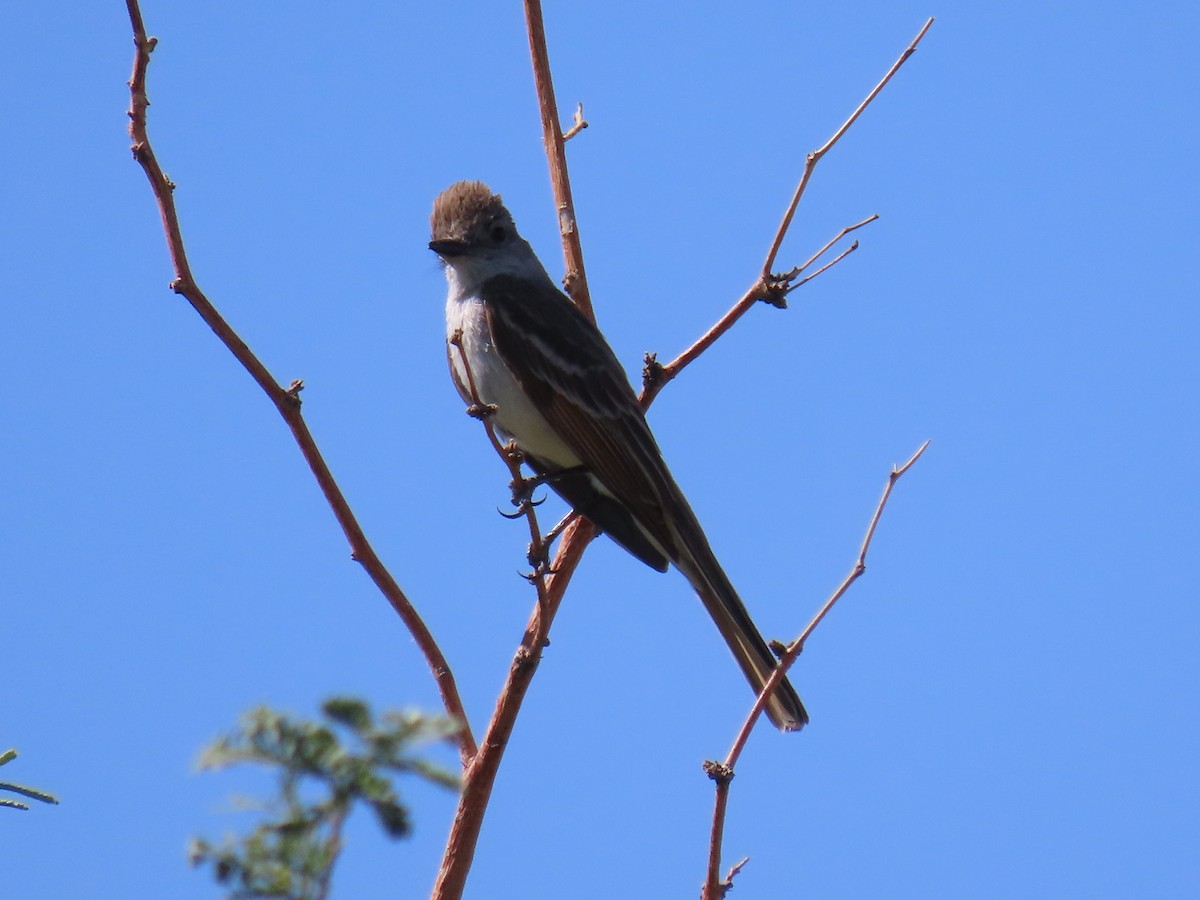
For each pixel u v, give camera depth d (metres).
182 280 8.17
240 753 4.30
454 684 8.23
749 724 7.39
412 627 8.31
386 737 4.35
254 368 8.29
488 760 7.89
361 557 8.36
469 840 7.75
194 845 4.24
